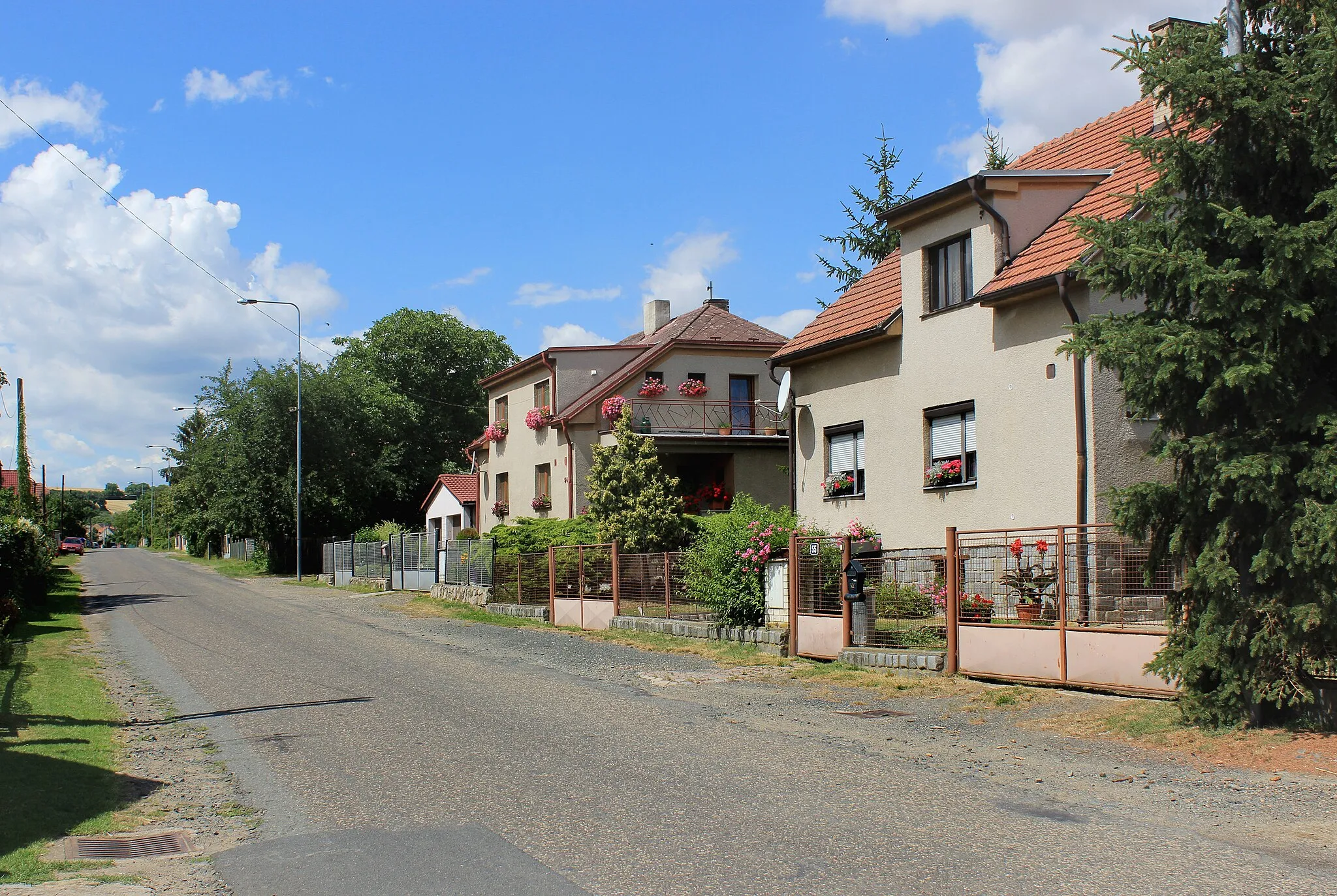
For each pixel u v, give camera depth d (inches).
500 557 1079.6
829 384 860.6
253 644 780.0
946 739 391.2
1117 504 379.6
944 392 735.7
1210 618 356.5
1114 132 782.5
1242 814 273.9
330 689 548.1
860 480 829.8
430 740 402.3
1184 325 352.2
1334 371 348.5
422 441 2586.1
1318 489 329.7
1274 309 334.3
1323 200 325.7
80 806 306.7
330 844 265.9
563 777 333.7
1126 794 299.4
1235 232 342.0
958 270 735.7
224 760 379.6
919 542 754.8
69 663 659.4
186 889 231.3
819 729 416.2
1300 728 348.2
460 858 247.8
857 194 1530.5
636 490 1154.0
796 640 632.4
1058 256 648.4
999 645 498.9
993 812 279.9
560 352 1453.0
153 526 4655.5
